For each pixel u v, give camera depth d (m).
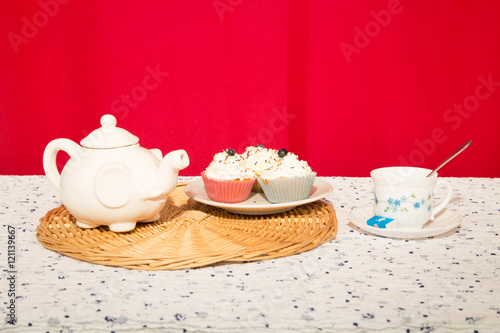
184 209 1.12
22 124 2.28
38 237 0.92
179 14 2.16
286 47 2.18
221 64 2.21
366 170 2.31
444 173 2.32
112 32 2.18
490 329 0.63
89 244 0.89
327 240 0.90
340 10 2.13
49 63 2.21
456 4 2.11
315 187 1.19
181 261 0.80
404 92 2.22
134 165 0.91
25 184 1.35
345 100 2.24
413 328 0.64
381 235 0.93
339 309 0.67
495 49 2.14
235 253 0.80
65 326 0.65
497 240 0.91
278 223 1.00
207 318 0.66
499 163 2.27
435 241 0.91
